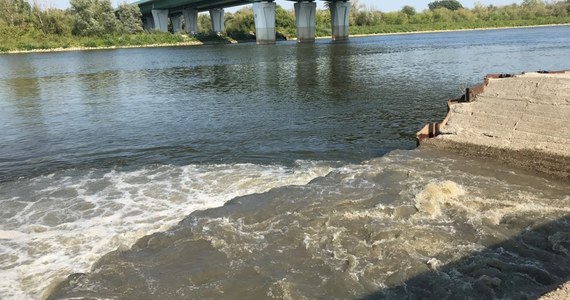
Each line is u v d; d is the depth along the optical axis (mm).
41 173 15375
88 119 24094
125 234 10258
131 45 111062
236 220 10281
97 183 14180
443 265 8312
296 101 27109
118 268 8602
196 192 13117
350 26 144250
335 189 11805
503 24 151750
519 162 13297
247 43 113688
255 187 13273
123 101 29812
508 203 10719
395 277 8008
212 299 7598
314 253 8789
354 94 28766
